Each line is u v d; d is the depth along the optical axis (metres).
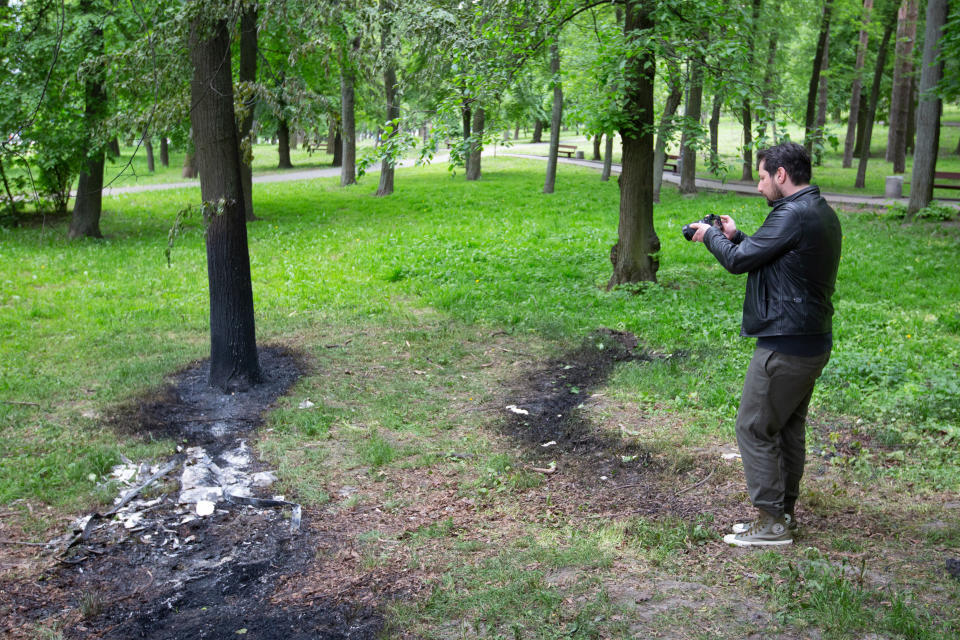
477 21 9.16
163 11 7.63
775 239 3.53
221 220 6.97
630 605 3.40
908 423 5.78
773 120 9.66
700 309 9.81
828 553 3.82
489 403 6.84
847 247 14.37
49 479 5.22
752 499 3.91
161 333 9.30
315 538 4.42
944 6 16.67
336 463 5.54
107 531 4.57
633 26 10.56
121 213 22.50
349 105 29.72
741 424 3.89
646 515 4.47
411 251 15.15
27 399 6.86
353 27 6.79
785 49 27.08
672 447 5.50
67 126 15.45
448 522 4.45
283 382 7.37
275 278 12.92
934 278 11.54
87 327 9.57
